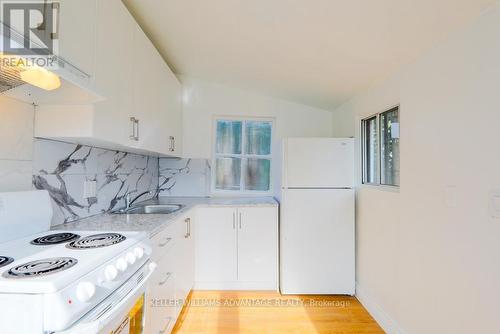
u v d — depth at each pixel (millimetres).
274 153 3346
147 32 2191
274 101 3359
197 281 2688
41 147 1468
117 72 1539
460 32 1357
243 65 2596
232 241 2689
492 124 1182
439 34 1441
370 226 2299
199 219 2686
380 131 2248
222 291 2678
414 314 1712
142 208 2469
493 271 1172
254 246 2697
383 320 2070
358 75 2186
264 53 2227
